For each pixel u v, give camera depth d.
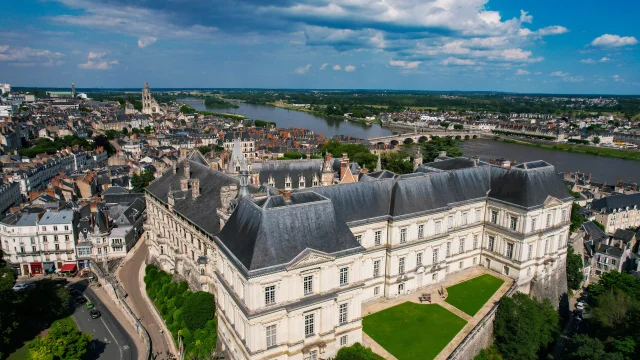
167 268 142.12
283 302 75.44
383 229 105.69
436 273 117.44
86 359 107.00
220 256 86.00
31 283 146.00
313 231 80.12
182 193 132.00
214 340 95.06
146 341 112.56
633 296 120.75
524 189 119.00
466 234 124.81
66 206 174.50
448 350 90.75
